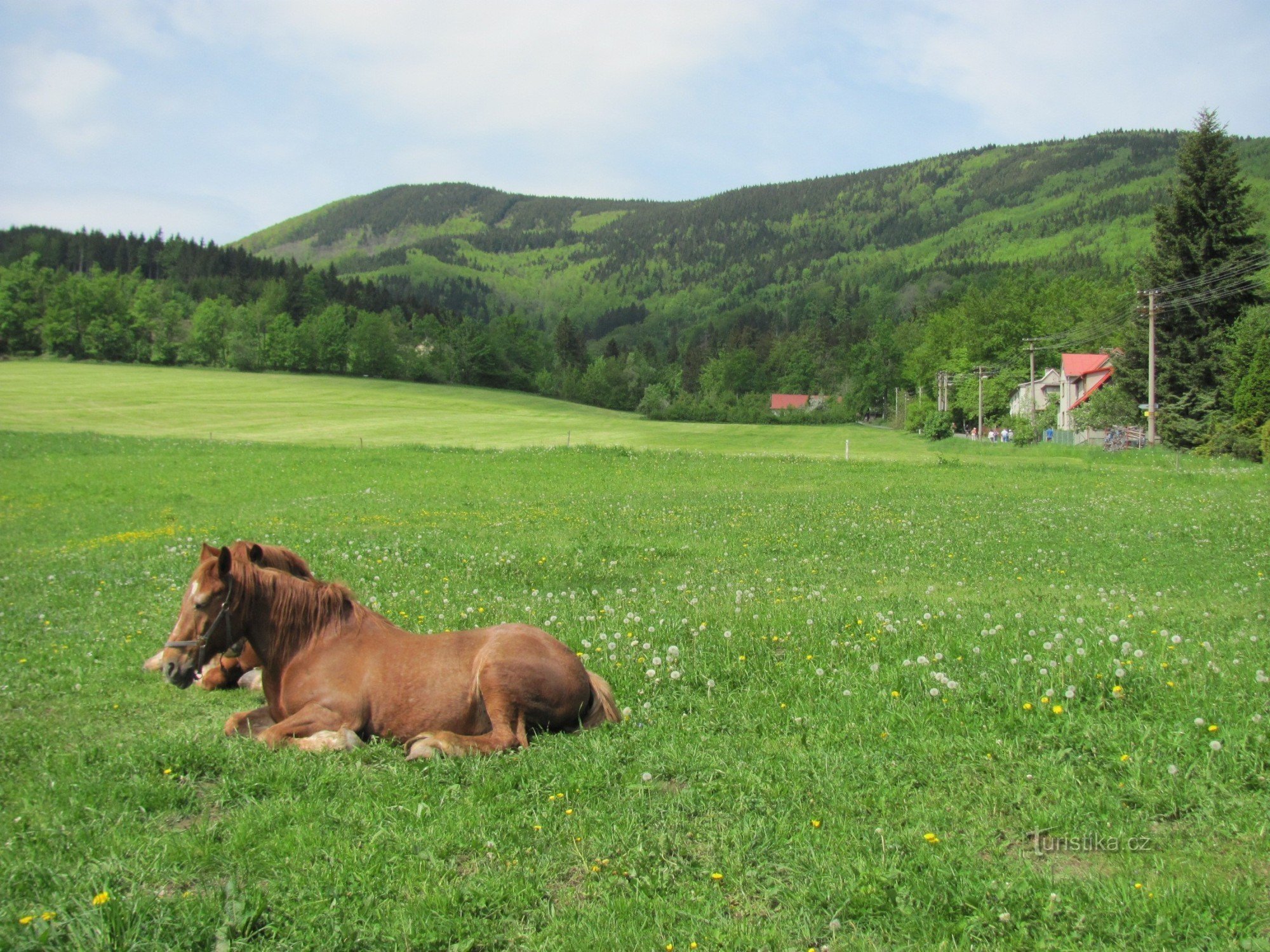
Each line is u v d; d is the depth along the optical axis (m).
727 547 17.25
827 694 7.28
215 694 8.11
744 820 4.96
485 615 10.62
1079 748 5.84
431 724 6.37
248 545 6.93
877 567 14.99
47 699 8.05
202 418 78.31
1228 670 7.17
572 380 155.50
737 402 149.62
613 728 6.56
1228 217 57.38
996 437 85.31
